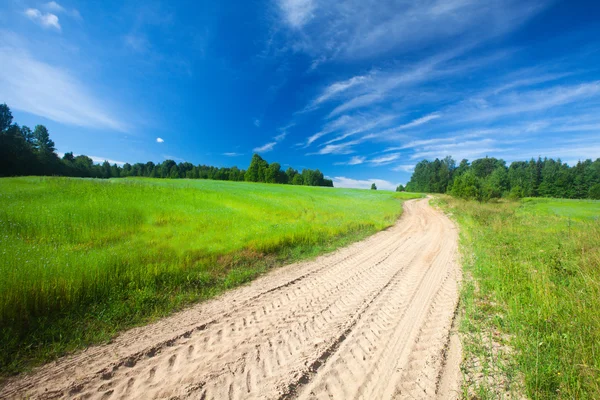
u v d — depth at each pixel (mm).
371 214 19094
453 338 3646
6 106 58000
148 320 4047
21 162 43125
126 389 2639
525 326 3779
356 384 2764
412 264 7609
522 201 38219
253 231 9469
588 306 3967
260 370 2951
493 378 2814
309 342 3531
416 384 2756
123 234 8172
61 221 8062
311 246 9430
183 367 2986
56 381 2721
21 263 4469
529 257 7082
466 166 95062
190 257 6531
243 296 5094
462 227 15367
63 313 3986
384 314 4383
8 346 3164
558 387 2590
